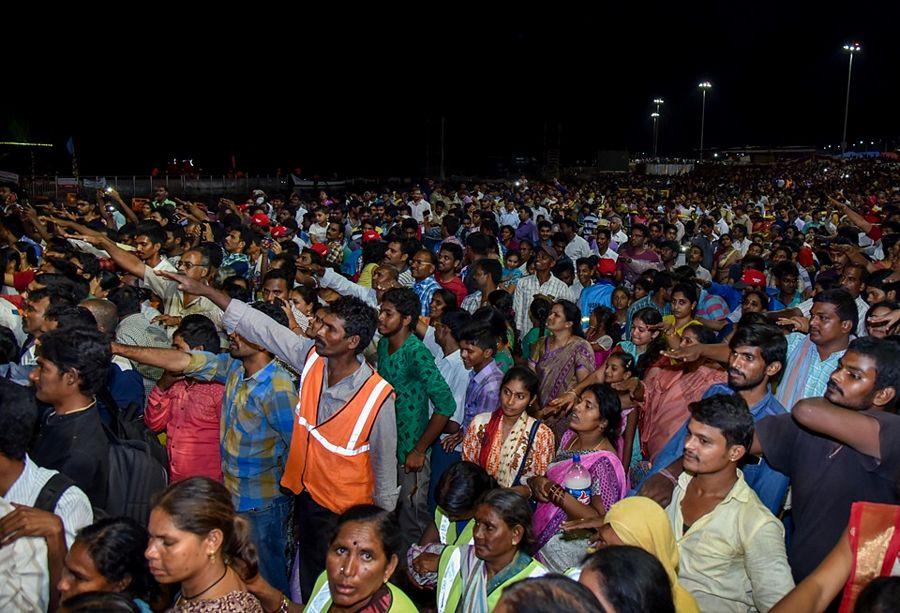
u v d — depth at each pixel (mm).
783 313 5996
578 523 2984
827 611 2822
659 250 10102
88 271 6449
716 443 3043
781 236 15164
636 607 2053
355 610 2756
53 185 23016
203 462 4250
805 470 3256
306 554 3936
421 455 4664
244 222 12016
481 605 2963
